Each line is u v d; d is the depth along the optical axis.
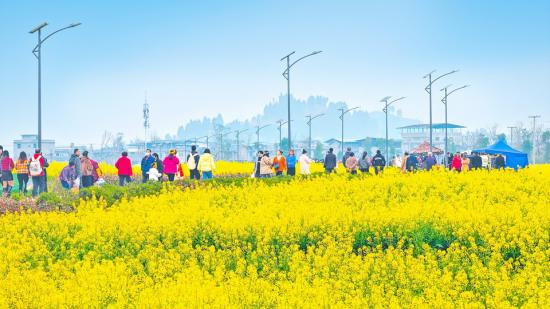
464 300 12.05
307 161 37.62
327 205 20.77
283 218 17.91
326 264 14.75
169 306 10.88
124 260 16.14
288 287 12.45
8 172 34.28
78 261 15.77
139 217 19.45
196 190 25.62
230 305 11.15
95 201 23.30
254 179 28.66
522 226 16.83
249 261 15.87
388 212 18.59
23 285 12.64
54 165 58.06
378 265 14.55
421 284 13.26
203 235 17.69
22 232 19.02
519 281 12.87
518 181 25.69
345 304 11.80
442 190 23.88
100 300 11.94
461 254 15.50
